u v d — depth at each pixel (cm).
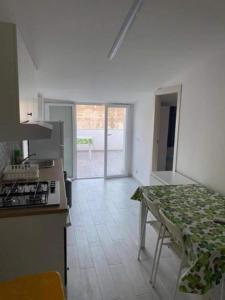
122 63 296
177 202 224
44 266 187
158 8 186
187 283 146
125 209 389
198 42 241
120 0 175
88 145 887
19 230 177
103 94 456
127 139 572
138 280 227
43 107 476
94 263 250
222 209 209
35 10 185
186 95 325
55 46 246
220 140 257
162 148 487
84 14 192
